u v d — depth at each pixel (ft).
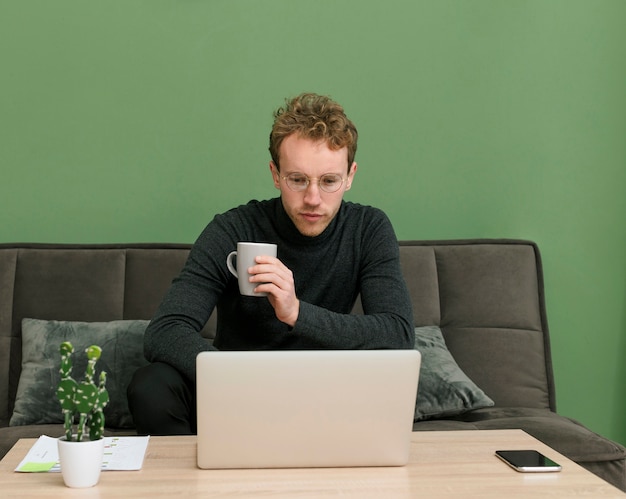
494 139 10.20
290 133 6.24
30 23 9.64
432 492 4.24
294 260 7.07
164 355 6.07
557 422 7.69
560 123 10.24
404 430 4.67
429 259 9.12
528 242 9.37
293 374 4.58
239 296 6.96
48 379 7.93
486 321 8.97
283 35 9.94
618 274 10.28
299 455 4.64
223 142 9.89
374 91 10.07
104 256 8.80
